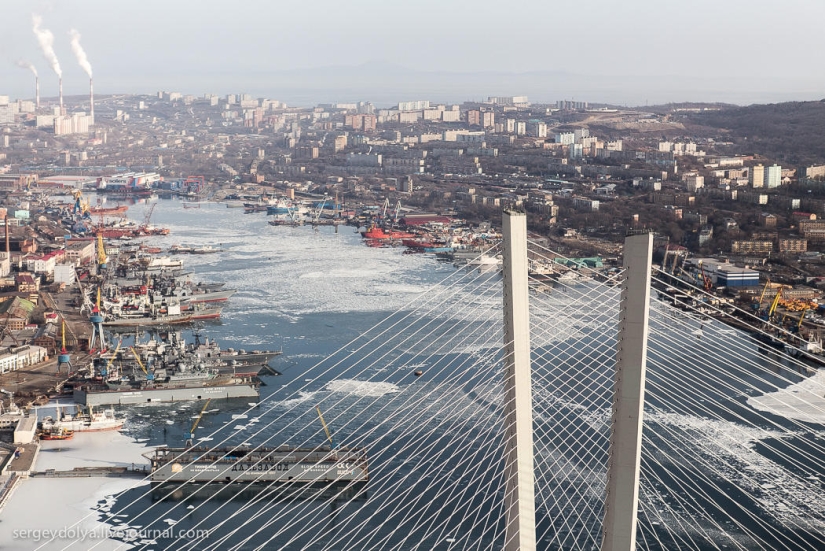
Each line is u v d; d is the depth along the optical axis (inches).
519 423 6043.3
